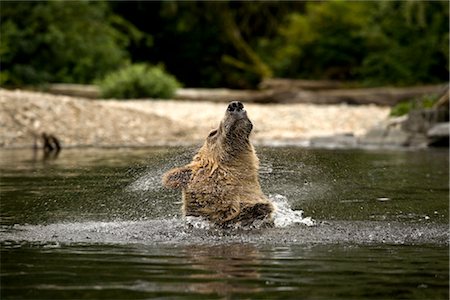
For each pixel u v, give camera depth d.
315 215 12.30
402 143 27.83
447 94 28.78
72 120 29.91
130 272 8.12
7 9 48.28
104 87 44.03
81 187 15.20
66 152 24.19
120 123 30.64
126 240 10.03
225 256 8.95
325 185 15.73
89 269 8.25
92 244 9.72
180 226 11.07
